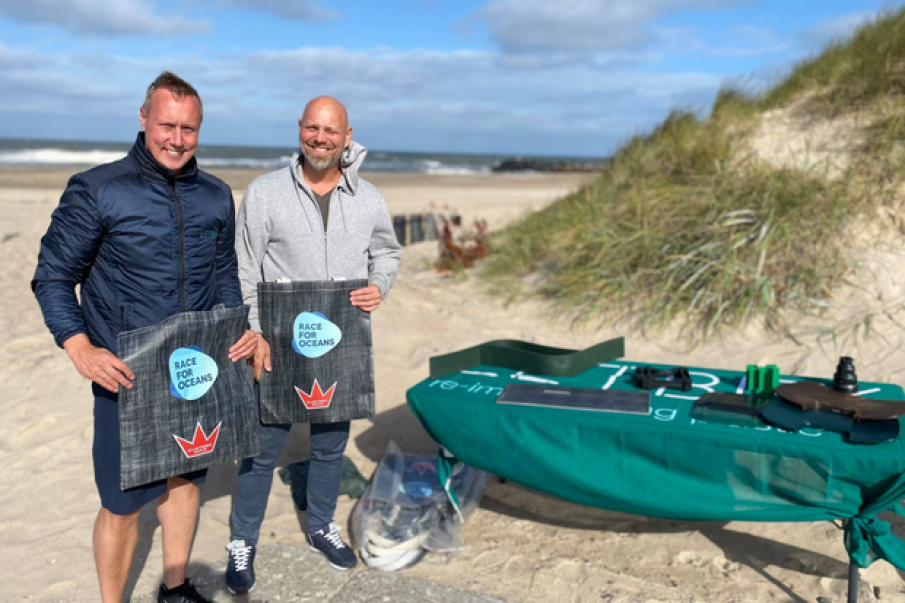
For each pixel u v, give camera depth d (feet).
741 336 15.87
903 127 18.61
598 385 9.52
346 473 11.26
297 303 7.98
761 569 8.64
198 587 8.62
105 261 6.49
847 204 17.49
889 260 16.28
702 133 22.54
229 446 7.03
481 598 8.26
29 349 18.06
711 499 7.70
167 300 6.73
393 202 55.72
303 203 8.17
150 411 6.47
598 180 24.82
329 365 8.21
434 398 9.07
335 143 7.80
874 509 7.00
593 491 8.28
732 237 17.61
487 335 18.17
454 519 9.86
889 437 7.09
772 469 7.31
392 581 8.66
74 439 13.17
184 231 6.72
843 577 8.32
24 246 31.96
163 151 6.39
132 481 6.40
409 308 20.88
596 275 19.29
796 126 21.42
